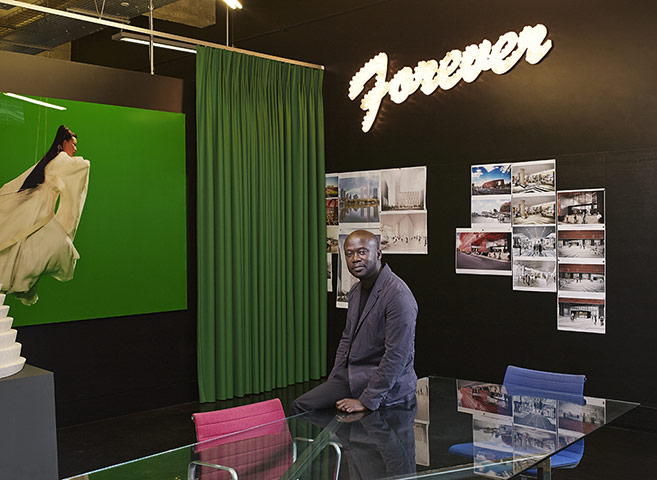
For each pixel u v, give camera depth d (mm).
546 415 2990
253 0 7730
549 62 5562
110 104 5676
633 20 5121
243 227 6359
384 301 3410
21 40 8086
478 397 3350
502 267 5840
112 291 5688
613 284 5238
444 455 2436
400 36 6520
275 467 2344
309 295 6926
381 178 6656
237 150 6293
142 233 5883
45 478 2367
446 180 6199
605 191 5270
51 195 5324
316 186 6922
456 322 6137
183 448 2596
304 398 3586
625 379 5191
